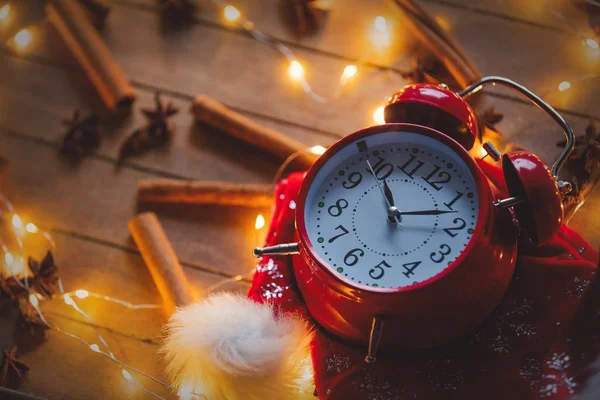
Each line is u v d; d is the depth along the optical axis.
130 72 0.74
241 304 0.55
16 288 0.65
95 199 0.69
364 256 0.52
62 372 0.62
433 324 0.52
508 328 0.54
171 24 0.76
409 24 0.70
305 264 0.55
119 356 0.63
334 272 0.52
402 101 0.55
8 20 0.78
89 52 0.73
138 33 0.76
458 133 0.56
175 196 0.68
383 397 0.54
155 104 0.73
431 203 0.53
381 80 0.71
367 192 0.54
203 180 0.69
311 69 0.72
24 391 0.62
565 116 0.67
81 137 0.72
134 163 0.71
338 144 0.54
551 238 0.52
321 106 0.71
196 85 0.73
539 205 0.50
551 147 0.65
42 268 0.66
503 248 0.53
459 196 0.52
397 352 0.54
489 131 0.66
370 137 0.54
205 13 0.76
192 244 0.67
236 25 0.75
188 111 0.72
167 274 0.63
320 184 0.55
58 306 0.65
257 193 0.67
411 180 0.54
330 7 0.74
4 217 0.69
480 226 0.51
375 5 0.74
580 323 0.53
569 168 0.64
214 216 0.68
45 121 0.73
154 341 0.63
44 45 0.77
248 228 0.67
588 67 0.68
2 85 0.75
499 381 0.53
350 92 0.71
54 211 0.69
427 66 0.70
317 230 0.53
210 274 0.66
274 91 0.72
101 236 0.68
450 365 0.54
